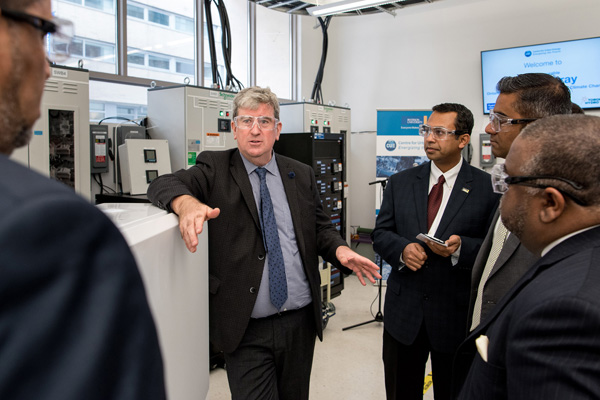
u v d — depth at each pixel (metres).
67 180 2.28
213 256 1.42
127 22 3.44
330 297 3.83
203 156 1.52
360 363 2.90
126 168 2.77
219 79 3.67
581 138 0.71
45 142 2.12
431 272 1.70
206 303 0.99
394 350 1.81
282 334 1.47
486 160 4.50
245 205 1.46
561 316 0.59
